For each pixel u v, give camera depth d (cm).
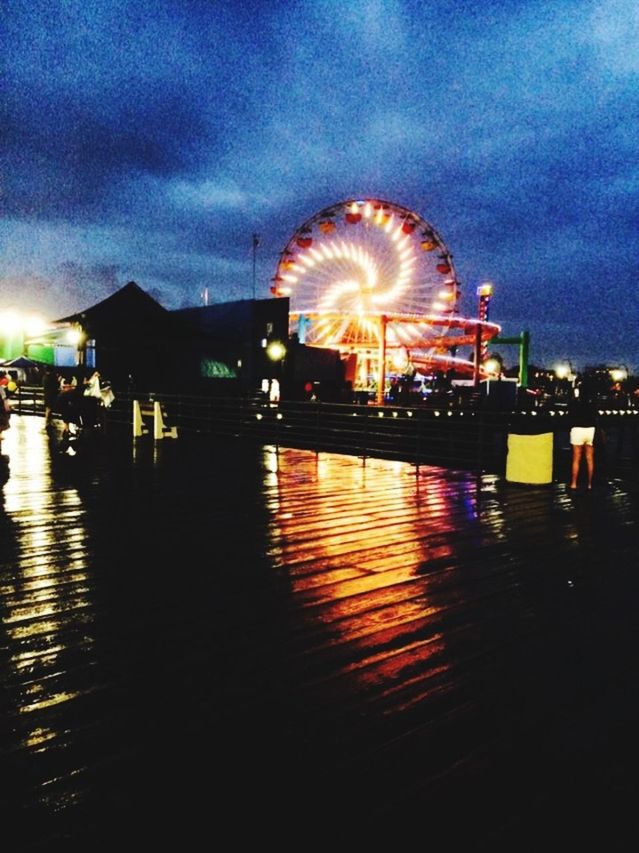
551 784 230
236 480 956
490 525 673
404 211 4244
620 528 664
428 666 330
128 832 203
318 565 516
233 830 204
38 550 550
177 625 384
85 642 357
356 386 5028
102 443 1428
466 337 6125
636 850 198
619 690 305
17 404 2438
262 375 3017
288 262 4447
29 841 198
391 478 1013
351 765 240
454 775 235
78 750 249
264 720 273
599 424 1059
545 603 431
